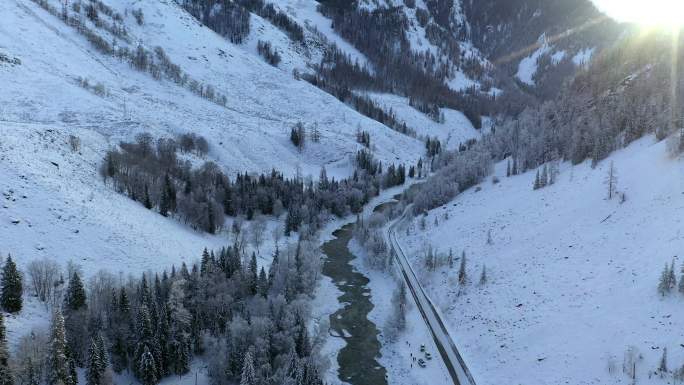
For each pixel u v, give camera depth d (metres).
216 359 70.94
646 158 103.06
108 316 72.62
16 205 85.69
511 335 76.38
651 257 75.62
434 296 97.88
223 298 83.50
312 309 94.25
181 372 72.31
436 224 132.62
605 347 64.69
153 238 98.44
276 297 88.56
